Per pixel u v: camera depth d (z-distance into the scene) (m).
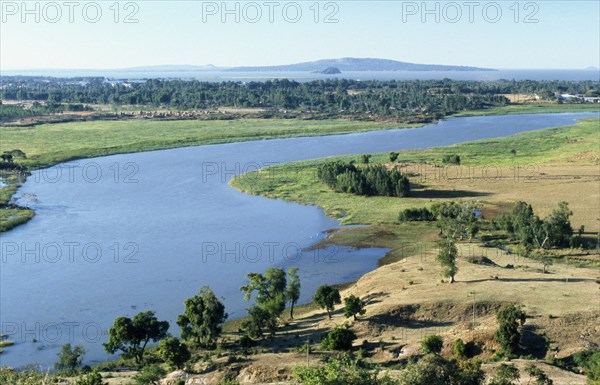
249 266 117.00
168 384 70.19
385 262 118.44
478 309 84.56
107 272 113.44
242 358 76.00
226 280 109.75
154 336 81.12
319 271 114.44
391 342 78.62
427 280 99.44
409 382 49.28
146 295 102.75
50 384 65.31
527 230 125.56
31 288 105.50
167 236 136.75
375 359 74.00
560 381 63.91
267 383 67.75
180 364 75.00
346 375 49.00
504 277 98.69
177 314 95.12
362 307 86.50
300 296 102.69
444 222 136.00
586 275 101.56
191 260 120.38
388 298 91.38
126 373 74.94
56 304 98.88
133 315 94.50
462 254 117.38
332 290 90.00
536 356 73.12
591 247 123.81
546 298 86.69
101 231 140.50
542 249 123.75
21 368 77.25
